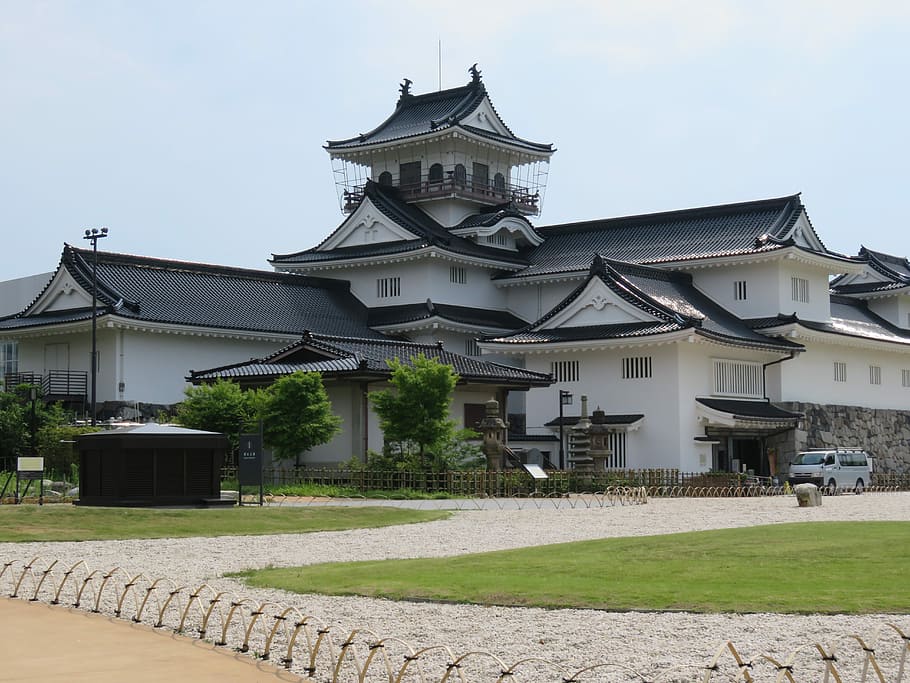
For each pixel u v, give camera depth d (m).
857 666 14.98
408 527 33.44
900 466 78.62
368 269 79.06
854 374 76.06
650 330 62.00
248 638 16.31
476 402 57.28
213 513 34.47
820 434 69.88
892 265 90.06
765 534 27.69
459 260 76.88
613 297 64.81
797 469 60.81
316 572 22.61
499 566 22.89
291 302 73.06
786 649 15.65
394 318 75.06
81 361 63.97
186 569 23.50
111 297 62.53
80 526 30.77
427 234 76.94
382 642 14.47
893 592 19.33
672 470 56.84
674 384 62.44
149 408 62.31
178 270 69.19
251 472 38.78
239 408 48.25
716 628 16.83
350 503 41.81
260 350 68.44
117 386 61.53
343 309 76.06
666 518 36.53
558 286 78.69
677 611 18.05
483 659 15.26
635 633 16.53
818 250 75.75
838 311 80.25
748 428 65.38
